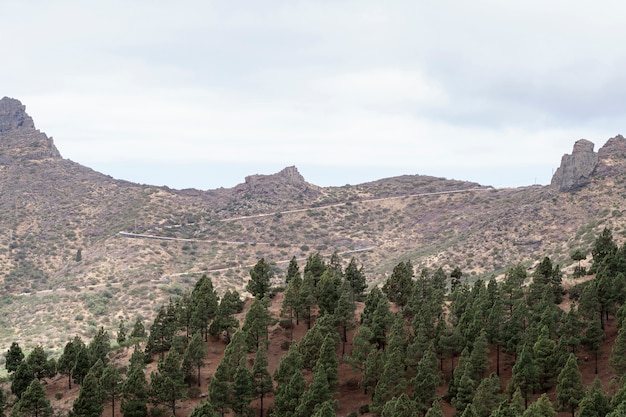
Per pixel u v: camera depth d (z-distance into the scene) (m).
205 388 106.50
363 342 104.38
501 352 107.06
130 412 99.12
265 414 99.19
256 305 113.25
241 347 105.31
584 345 99.94
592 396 80.25
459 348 103.00
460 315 112.81
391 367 95.19
